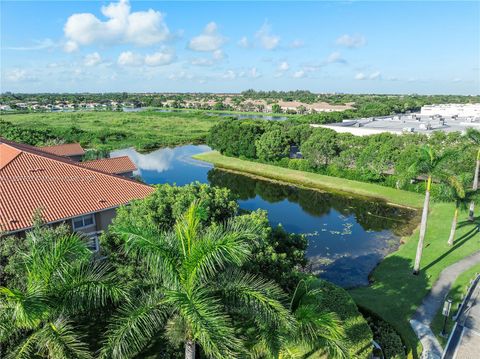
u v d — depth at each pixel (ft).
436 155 83.66
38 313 31.04
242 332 44.55
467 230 112.37
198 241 33.42
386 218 136.56
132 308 34.30
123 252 53.11
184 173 218.38
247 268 51.13
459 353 59.98
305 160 205.36
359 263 102.68
